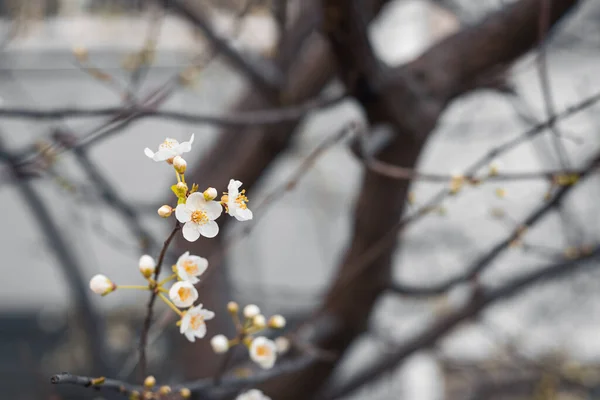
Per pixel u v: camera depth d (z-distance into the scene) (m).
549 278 3.59
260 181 4.35
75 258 4.47
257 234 7.08
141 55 3.00
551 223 5.79
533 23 2.80
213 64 5.03
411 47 6.50
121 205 3.70
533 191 5.82
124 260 6.47
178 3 3.27
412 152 3.08
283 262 7.24
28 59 6.40
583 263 3.54
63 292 7.20
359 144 2.36
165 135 7.00
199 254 4.14
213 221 1.13
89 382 1.42
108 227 6.49
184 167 1.13
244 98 4.20
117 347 5.50
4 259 7.19
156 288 1.35
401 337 5.81
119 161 6.97
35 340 7.11
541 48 2.15
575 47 5.95
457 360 6.52
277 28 3.70
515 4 2.86
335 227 7.36
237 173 4.24
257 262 6.79
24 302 7.14
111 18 5.41
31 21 4.73
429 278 6.50
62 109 2.00
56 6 5.68
